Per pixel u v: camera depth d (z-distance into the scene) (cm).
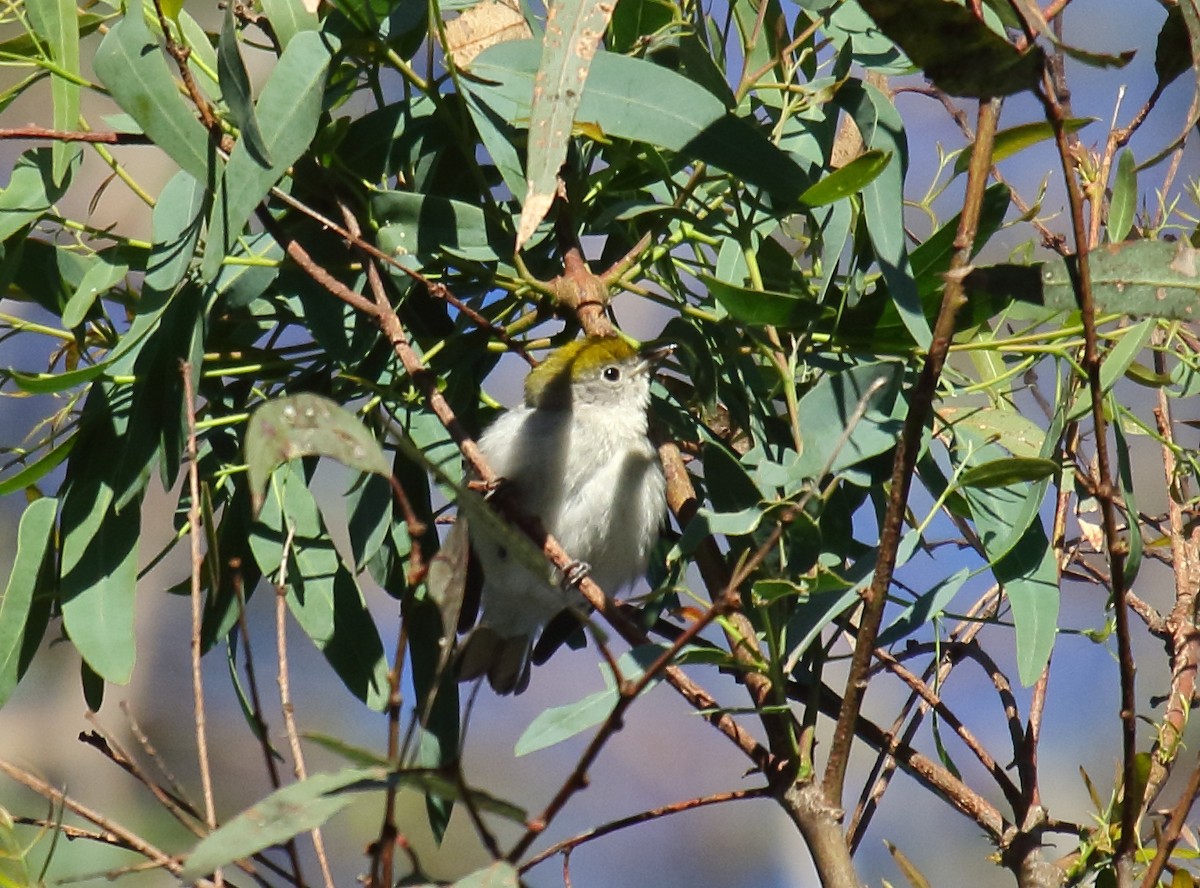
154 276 764
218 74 708
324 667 1692
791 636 700
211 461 855
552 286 827
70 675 1662
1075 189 555
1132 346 742
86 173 1592
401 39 843
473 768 1778
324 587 804
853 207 816
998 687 846
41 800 1545
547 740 692
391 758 464
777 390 856
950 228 777
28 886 550
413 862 473
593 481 909
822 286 773
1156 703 792
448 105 841
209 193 741
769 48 880
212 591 800
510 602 948
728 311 749
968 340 897
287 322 870
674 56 852
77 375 753
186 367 684
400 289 815
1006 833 782
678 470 853
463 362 866
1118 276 605
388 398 838
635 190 865
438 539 868
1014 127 759
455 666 823
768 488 741
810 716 707
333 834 1516
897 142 760
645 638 727
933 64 538
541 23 865
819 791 667
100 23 845
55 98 782
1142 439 1430
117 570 764
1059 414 765
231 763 1648
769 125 841
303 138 733
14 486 775
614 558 932
